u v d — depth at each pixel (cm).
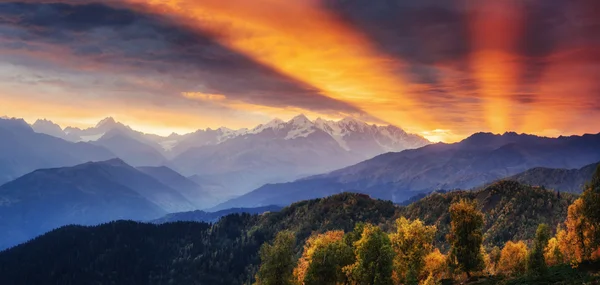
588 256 10562
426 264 12025
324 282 10819
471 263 11412
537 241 11675
